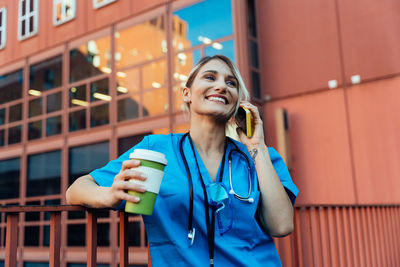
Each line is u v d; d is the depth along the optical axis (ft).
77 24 35.06
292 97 26.53
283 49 27.32
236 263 4.22
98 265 28.17
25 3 39.60
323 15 26.05
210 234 4.16
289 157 24.97
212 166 4.74
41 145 35.27
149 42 30.14
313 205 9.64
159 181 3.57
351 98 24.36
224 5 26.58
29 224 33.37
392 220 15.20
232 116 5.23
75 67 34.63
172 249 4.22
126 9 31.96
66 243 30.71
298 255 8.71
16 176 36.99
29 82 37.78
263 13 28.63
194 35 27.58
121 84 31.24
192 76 5.02
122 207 4.46
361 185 23.16
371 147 23.22
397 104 22.75
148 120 28.84
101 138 31.24
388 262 13.75
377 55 23.82
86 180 4.36
